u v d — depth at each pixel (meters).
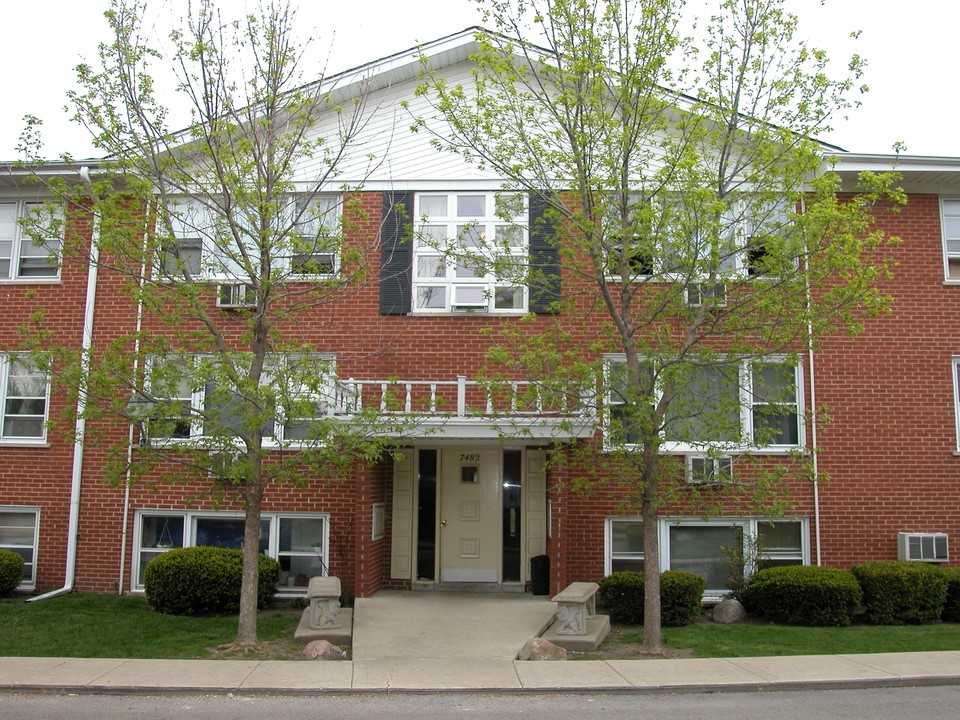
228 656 10.53
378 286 15.43
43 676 9.34
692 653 10.91
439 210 15.59
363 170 15.68
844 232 10.80
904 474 14.99
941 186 15.58
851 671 9.77
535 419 13.24
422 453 15.62
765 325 10.92
